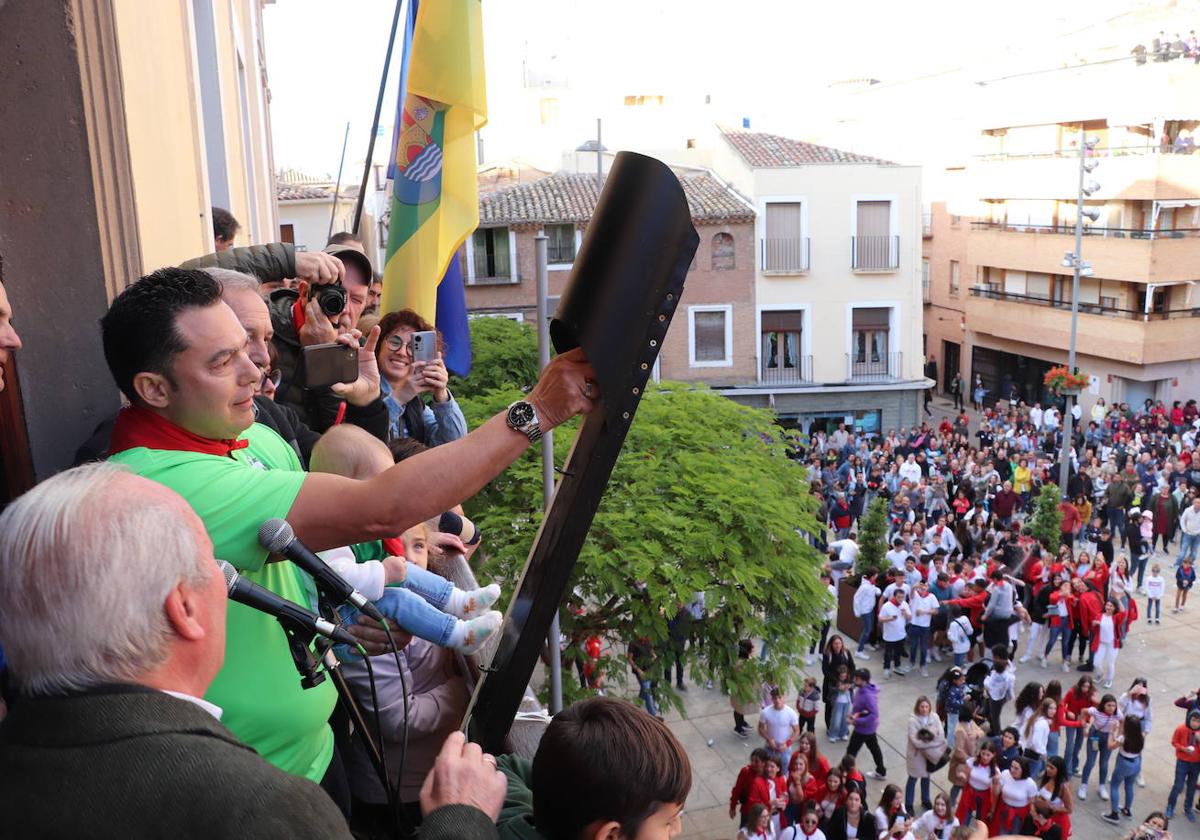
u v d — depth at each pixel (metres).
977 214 38.78
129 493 1.32
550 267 29.02
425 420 5.30
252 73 13.61
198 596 1.34
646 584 8.41
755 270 29.61
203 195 5.82
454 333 7.00
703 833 11.91
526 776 2.17
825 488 23.08
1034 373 37.59
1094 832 12.05
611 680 9.90
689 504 9.00
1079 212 27.97
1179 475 23.03
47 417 3.25
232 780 1.20
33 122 3.11
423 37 5.91
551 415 1.87
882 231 29.70
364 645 2.64
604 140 48.34
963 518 20.92
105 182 3.24
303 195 31.00
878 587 16.61
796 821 10.70
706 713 14.58
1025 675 15.99
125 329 1.86
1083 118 32.91
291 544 1.80
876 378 30.34
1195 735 11.90
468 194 6.01
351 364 3.32
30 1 3.05
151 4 4.29
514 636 2.00
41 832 1.16
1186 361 32.47
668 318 1.82
